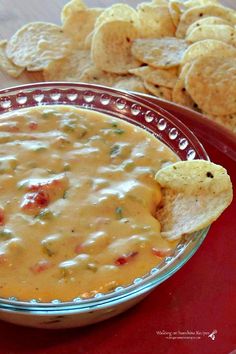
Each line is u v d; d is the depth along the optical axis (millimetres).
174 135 524
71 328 442
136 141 509
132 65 688
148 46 694
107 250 435
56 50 713
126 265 430
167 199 477
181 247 443
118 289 419
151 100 591
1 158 477
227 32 698
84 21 746
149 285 421
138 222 454
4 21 779
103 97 556
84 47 725
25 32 736
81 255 431
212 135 580
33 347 434
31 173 471
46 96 552
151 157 498
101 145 500
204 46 668
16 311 406
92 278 422
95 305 410
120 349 436
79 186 467
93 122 518
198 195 461
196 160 474
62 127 507
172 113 589
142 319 451
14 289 414
